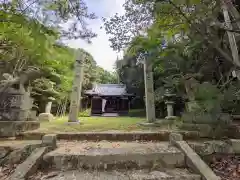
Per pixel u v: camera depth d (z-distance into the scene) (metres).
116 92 13.95
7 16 1.93
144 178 1.70
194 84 3.20
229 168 2.02
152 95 5.15
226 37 3.06
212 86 2.72
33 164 1.80
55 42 2.31
